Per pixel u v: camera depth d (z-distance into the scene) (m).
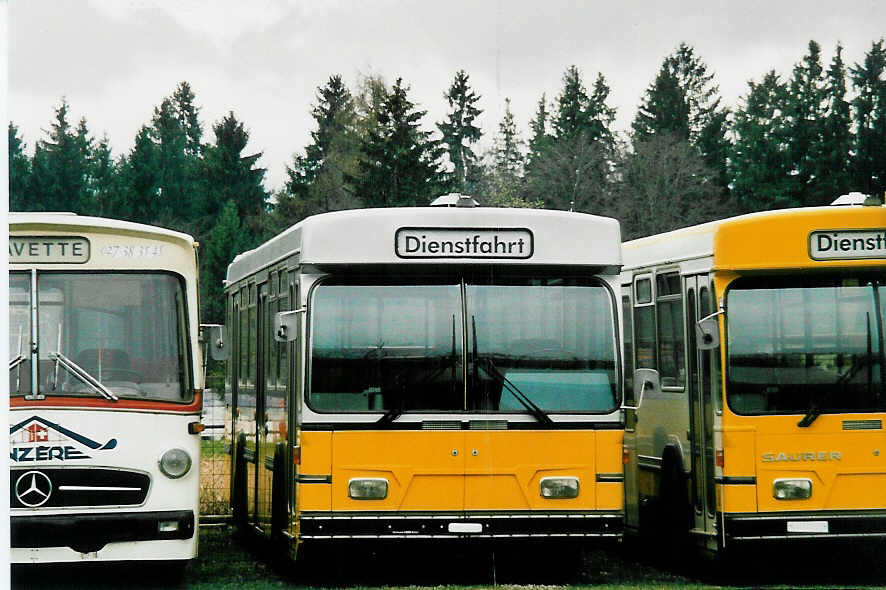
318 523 11.02
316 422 11.10
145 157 63.53
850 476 11.55
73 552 10.66
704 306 11.98
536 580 12.02
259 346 13.99
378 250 11.39
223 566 13.27
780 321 11.70
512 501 11.18
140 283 11.20
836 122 59.41
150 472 10.91
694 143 57.91
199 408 11.18
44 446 10.68
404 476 11.11
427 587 11.42
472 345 11.32
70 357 10.91
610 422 11.35
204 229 63.94
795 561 13.41
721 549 11.58
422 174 53.44
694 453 12.20
